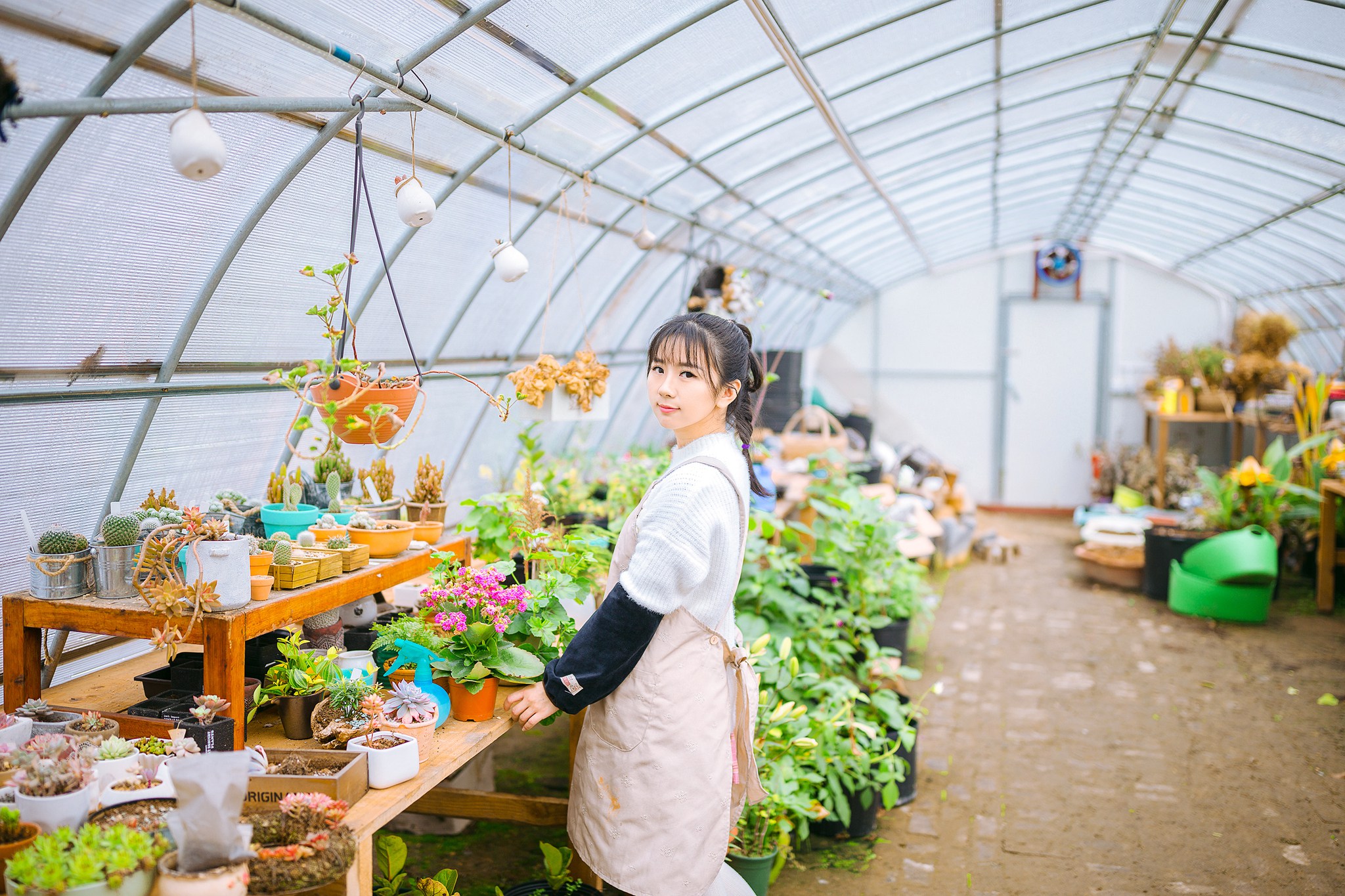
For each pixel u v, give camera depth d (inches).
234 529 97.0
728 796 80.7
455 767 77.9
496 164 136.3
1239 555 247.3
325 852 60.1
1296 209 268.5
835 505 180.7
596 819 80.3
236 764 56.1
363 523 97.3
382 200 122.9
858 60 161.0
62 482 99.7
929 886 123.4
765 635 118.0
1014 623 253.9
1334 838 135.9
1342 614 259.1
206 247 101.0
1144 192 315.0
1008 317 444.1
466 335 168.4
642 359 257.4
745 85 154.8
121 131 82.4
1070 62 191.0
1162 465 346.3
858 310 458.6
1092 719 183.8
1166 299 426.6
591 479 223.0
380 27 96.7
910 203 297.6
